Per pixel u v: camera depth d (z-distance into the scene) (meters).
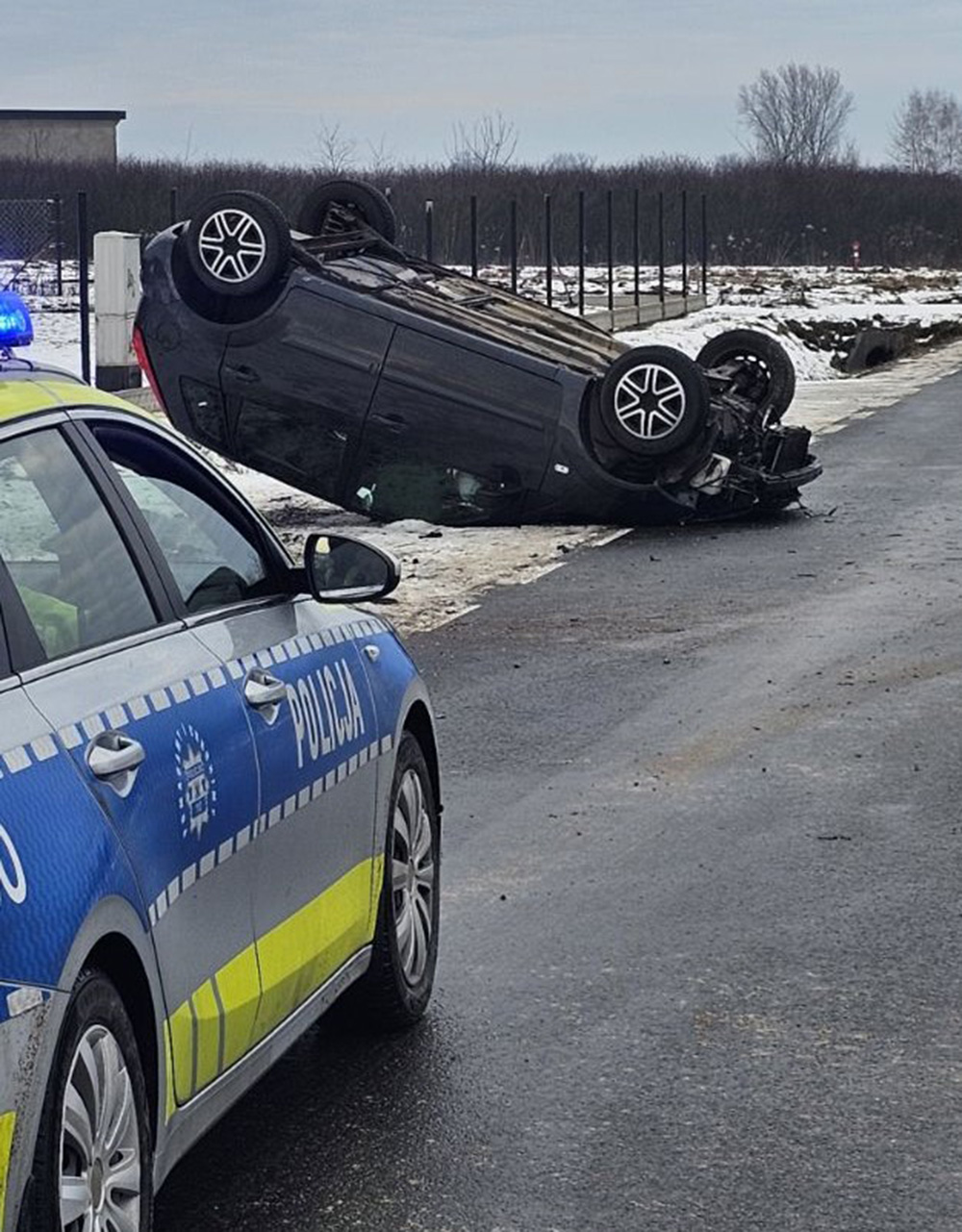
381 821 5.90
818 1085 5.77
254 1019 4.86
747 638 12.80
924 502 19.00
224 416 17.42
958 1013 6.35
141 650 4.58
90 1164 3.92
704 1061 5.97
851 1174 5.18
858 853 8.14
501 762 9.80
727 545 16.66
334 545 5.55
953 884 7.71
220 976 4.63
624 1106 5.64
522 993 6.58
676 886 7.74
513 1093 5.75
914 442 24.30
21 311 4.93
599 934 7.18
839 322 42.44
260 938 4.90
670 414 17.06
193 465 5.37
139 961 4.14
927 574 15.04
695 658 12.21
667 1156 5.31
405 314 17.17
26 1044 3.60
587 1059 6.00
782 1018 6.32
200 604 5.06
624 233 64.94
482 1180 5.17
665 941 7.09
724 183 73.44
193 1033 4.47
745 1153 5.32
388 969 6.00
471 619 13.60
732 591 14.55
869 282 62.38
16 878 3.66
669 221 68.50
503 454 17.31
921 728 10.31
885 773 9.43
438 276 19.03
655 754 9.89
